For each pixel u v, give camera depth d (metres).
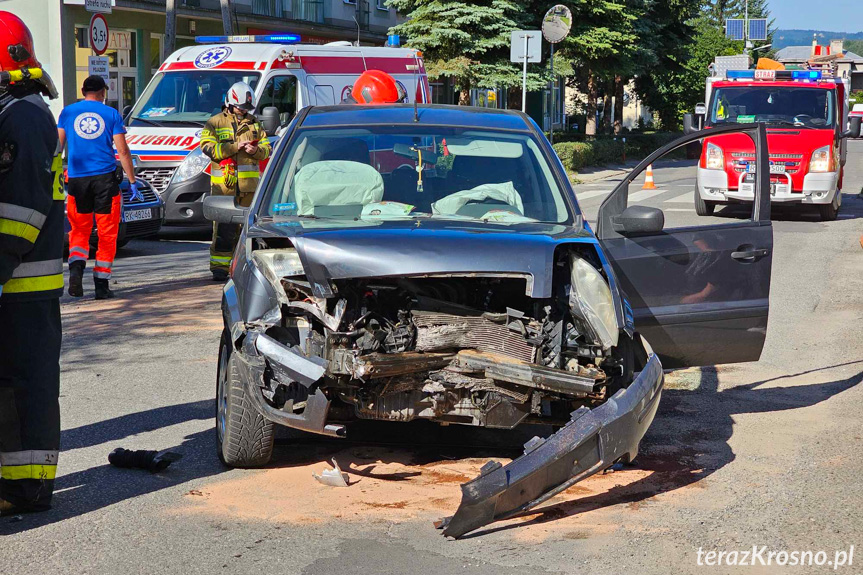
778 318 9.02
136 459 5.04
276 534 4.22
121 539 4.17
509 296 5.00
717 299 5.73
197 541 4.14
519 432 5.68
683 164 35.41
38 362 4.37
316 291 4.50
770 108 17.38
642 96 48.56
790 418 6.02
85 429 5.72
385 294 4.82
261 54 14.80
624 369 4.76
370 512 4.47
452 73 26.09
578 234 5.02
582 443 4.25
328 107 6.43
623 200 5.68
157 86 15.00
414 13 26.70
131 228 12.36
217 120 10.01
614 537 4.21
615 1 31.16
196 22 28.41
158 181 13.80
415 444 5.45
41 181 4.18
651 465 5.16
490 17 26.58
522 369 4.46
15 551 4.04
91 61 14.54
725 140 17.02
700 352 5.82
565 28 20.41
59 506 4.54
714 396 6.54
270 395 4.55
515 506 4.22
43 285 4.38
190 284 10.44
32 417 4.36
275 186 5.59
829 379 6.94
